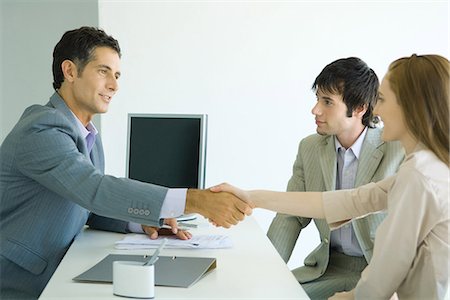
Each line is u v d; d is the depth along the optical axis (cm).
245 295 141
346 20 405
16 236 189
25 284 190
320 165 235
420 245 147
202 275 158
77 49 207
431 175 145
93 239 211
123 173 400
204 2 399
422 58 153
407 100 150
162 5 398
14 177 189
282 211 191
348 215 186
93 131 221
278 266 171
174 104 402
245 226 239
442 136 148
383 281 148
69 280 154
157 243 199
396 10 407
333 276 226
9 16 409
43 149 182
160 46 399
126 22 398
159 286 148
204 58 401
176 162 246
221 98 403
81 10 410
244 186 405
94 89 209
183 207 181
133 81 399
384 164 222
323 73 224
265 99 404
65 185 180
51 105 210
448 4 407
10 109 414
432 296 145
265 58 403
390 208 150
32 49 412
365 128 228
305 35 404
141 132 250
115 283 141
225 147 403
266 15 402
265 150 405
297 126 406
